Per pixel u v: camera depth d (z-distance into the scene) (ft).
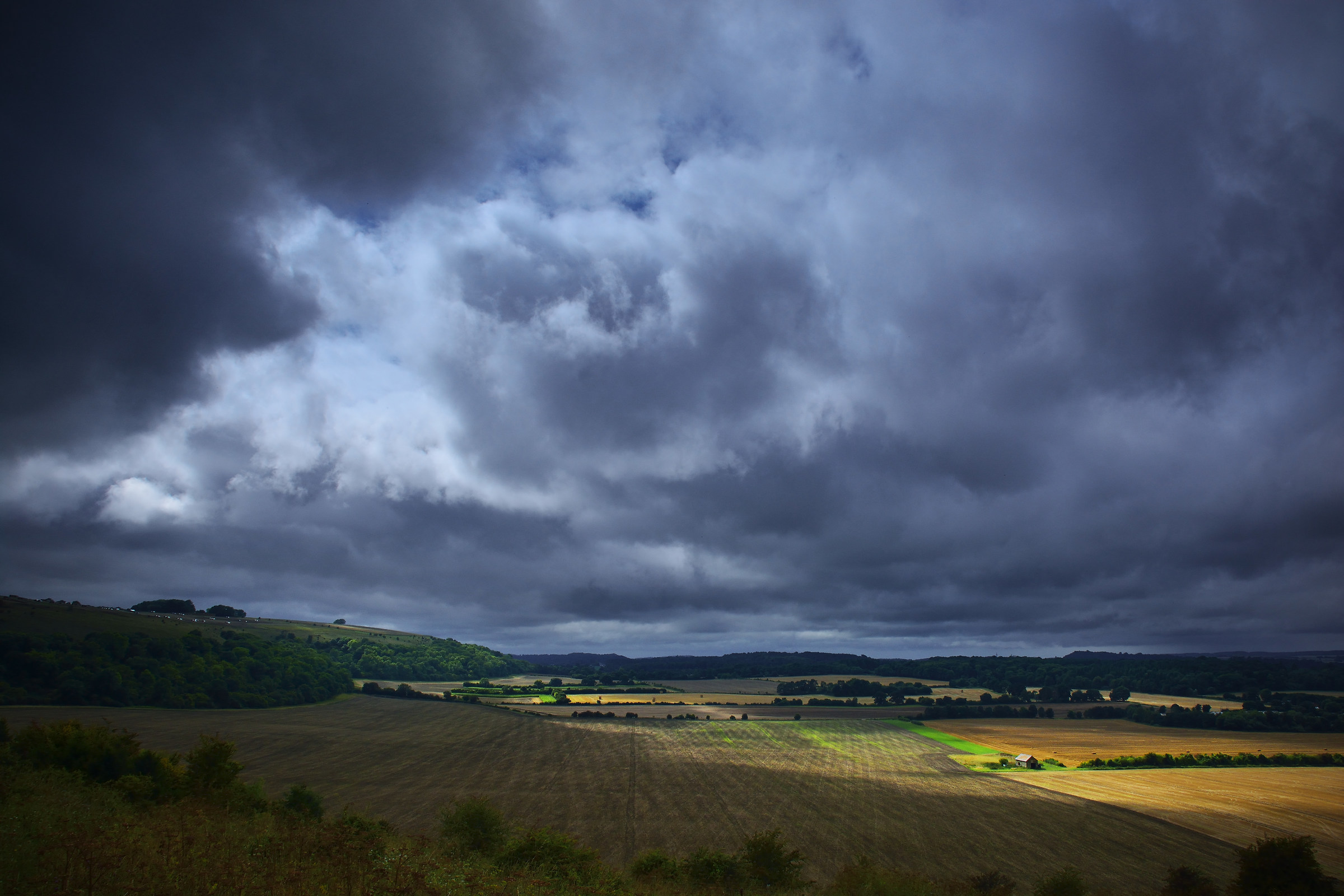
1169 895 142.92
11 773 76.33
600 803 244.63
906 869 176.65
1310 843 123.34
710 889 99.04
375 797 237.04
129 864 43.65
